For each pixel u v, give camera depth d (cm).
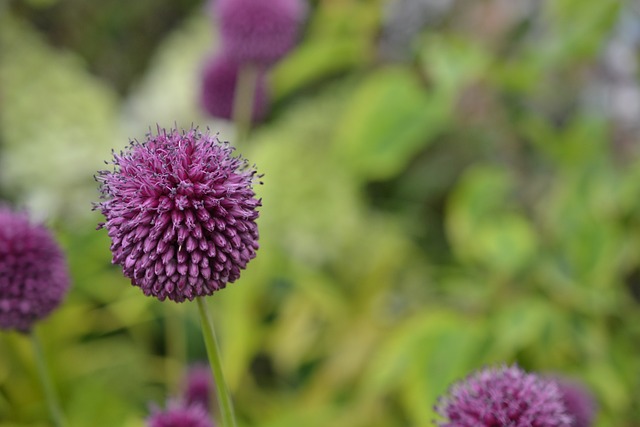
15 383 50
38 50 57
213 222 30
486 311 50
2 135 57
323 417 50
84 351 53
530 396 31
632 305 53
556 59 50
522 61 52
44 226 37
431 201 65
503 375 32
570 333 48
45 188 55
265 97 49
